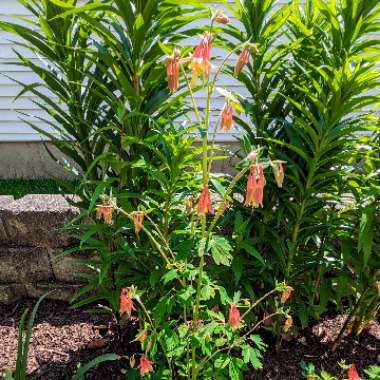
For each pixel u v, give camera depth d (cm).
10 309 249
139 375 169
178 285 211
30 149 398
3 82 369
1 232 240
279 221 190
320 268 207
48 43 166
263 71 188
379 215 194
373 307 207
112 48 163
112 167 175
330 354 211
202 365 153
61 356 210
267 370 200
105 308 204
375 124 174
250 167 113
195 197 175
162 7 152
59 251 242
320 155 172
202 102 354
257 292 214
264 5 177
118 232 177
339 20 181
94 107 181
